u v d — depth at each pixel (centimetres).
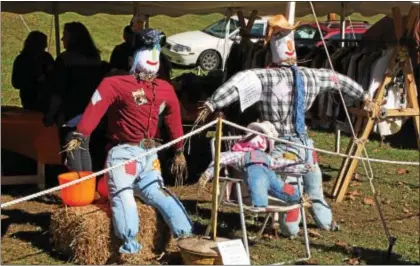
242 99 519
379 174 873
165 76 842
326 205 603
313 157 565
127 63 769
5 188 735
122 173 482
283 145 532
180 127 515
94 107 477
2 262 507
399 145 1077
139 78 483
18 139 748
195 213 654
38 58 844
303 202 518
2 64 1694
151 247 517
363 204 724
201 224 617
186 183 790
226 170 520
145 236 511
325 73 552
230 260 446
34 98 841
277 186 514
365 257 545
